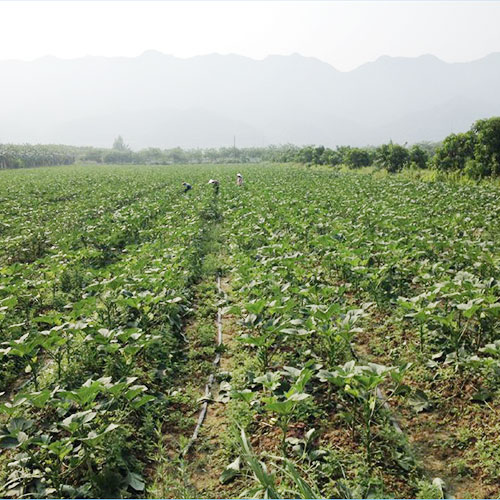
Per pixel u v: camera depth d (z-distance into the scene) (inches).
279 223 557.6
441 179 1208.8
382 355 287.6
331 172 1782.7
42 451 193.5
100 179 1432.1
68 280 432.8
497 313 254.7
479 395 231.6
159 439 211.2
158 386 259.3
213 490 186.9
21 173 1950.1
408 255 399.5
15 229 584.1
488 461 188.7
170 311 333.1
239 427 205.9
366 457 193.2
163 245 502.9
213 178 1456.7
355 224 603.5
